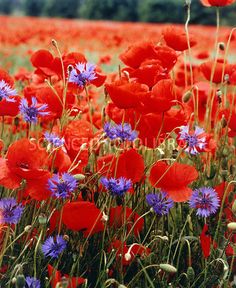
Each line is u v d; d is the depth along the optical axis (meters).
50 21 12.11
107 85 1.45
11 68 5.48
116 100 1.46
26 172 1.31
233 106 1.82
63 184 1.33
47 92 1.62
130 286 1.48
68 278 1.37
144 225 1.59
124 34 7.34
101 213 1.39
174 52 1.74
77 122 1.53
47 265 1.47
